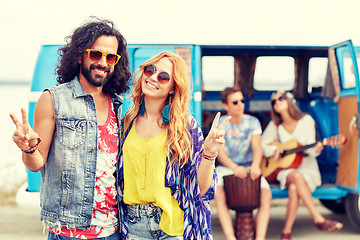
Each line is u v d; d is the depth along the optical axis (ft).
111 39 7.59
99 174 7.43
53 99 7.30
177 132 7.57
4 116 48.29
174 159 7.51
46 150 7.29
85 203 7.30
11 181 25.20
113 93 8.05
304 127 16.67
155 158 7.54
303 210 21.40
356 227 17.03
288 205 16.01
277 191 16.15
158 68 7.73
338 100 17.06
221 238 16.69
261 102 20.44
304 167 16.58
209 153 7.39
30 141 6.75
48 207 7.38
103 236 7.51
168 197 7.52
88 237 7.40
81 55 7.45
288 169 16.22
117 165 7.68
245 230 15.26
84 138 7.32
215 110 20.33
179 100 7.69
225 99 16.42
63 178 7.28
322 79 19.84
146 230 7.61
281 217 20.02
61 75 7.80
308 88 20.07
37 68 15.49
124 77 8.04
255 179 15.24
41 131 7.24
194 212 7.59
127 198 7.61
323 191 16.60
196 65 15.67
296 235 17.08
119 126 7.88
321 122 19.12
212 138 7.34
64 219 7.29
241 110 16.26
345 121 16.55
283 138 16.84
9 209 21.66
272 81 20.43
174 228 7.57
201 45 15.71
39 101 7.34
